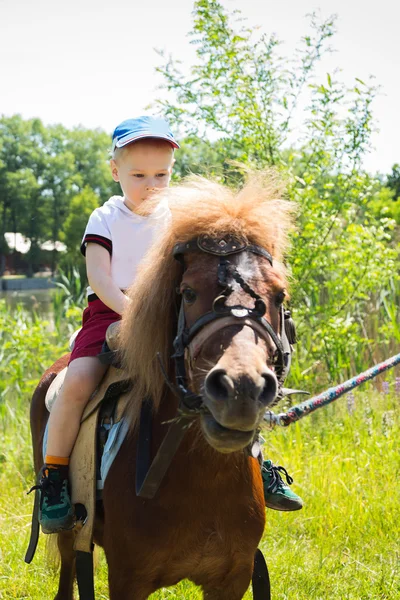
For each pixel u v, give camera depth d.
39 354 8.40
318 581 4.02
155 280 2.52
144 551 2.56
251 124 7.37
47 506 2.90
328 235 7.75
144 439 2.63
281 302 2.34
